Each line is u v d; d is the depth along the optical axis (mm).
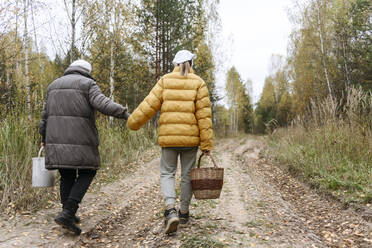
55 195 4180
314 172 5895
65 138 2830
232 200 4488
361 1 14906
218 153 12867
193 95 3020
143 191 5133
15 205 3494
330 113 6871
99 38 9648
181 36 14188
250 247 2672
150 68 14602
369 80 14867
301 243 2812
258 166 8703
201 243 2707
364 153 5816
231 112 42906
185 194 3184
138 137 8703
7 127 3855
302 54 21922
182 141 2992
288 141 9398
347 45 15453
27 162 3764
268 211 3906
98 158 3029
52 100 2918
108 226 3410
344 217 3785
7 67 6961
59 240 2783
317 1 18312
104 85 12391
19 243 2615
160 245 2773
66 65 8375
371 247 2871
